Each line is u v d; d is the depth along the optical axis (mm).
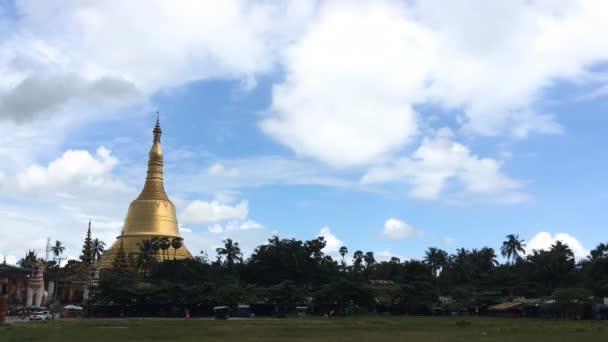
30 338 66062
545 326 98062
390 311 168250
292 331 81375
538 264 185375
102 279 145500
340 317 141125
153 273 168625
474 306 162875
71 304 162500
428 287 166250
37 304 161375
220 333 76375
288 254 179625
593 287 157000
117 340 63969
